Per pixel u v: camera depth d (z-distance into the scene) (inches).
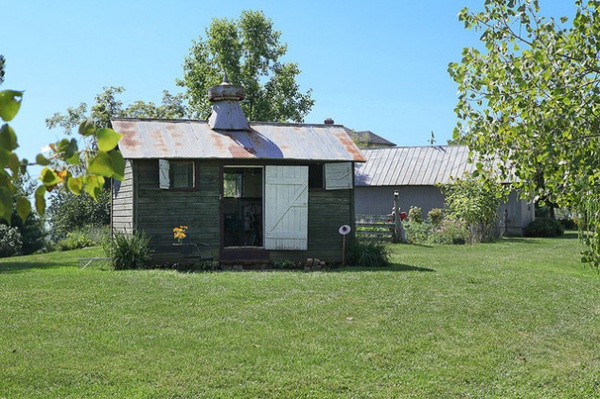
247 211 858.8
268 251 705.0
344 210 733.9
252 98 1788.9
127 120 730.2
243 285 518.6
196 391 303.9
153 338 375.2
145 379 315.0
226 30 1752.0
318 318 426.0
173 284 517.3
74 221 1446.9
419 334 396.8
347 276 569.9
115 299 463.8
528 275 602.2
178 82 1781.5
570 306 475.2
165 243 669.9
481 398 309.9
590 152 240.4
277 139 746.8
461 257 794.2
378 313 441.4
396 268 665.6
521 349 376.2
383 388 316.5
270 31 1812.3
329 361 346.6
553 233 1358.3
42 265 717.9
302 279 550.6
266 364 339.3
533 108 239.0
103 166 80.4
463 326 416.5
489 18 249.6
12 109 77.0
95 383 308.5
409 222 1240.2
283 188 707.4
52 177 82.6
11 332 379.6
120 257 637.3
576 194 262.7
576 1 235.3
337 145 754.2
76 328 390.9
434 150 1521.9
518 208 1373.0
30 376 312.5
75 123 1647.4
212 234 685.3
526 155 245.9
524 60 234.8
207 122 768.3
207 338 378.0
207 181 685.9
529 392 317.4
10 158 77.2
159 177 661.9
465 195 1140.5
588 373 341.1
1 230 1197.1
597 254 271.4
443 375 334.6
